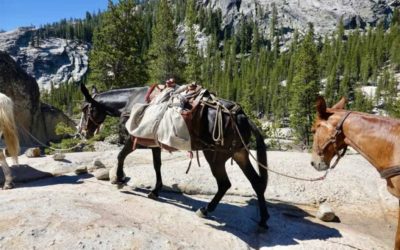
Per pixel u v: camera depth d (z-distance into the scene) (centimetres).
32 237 396
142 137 544
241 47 13525
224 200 648
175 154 883
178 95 533
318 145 445
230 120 504
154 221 485
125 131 609
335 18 16125
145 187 664
